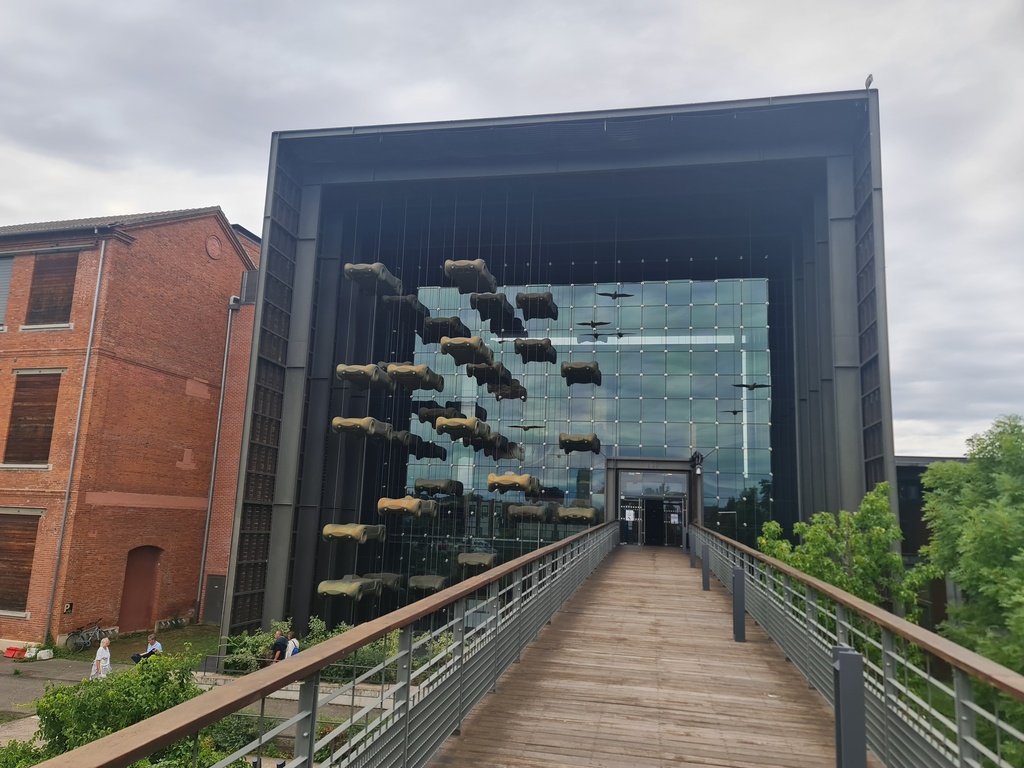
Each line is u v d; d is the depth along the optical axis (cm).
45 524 2308
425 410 2820
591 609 1242
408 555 2723
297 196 2661
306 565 2500
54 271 2525
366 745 400
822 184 2456
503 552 2709
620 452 2828
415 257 3053
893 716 526
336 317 2725
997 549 1555
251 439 2344
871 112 2106
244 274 3112
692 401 2839
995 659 1478
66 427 2366
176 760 777
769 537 2002
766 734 615
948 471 1827
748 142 2364
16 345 2489
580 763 536
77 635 2253
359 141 2517
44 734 998
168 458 2723
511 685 743
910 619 1728
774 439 2770
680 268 2961
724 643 983
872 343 2053
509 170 2539
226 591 2206
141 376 2600
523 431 2861
